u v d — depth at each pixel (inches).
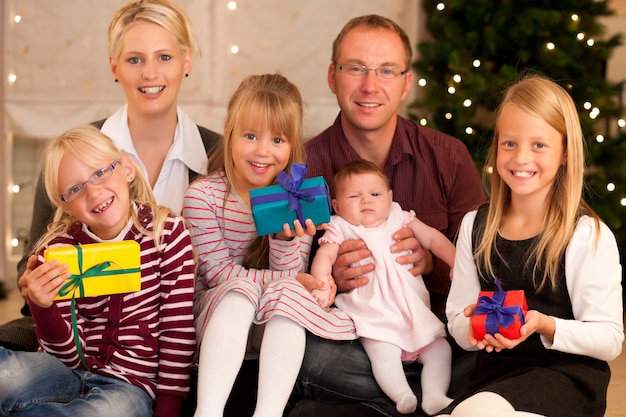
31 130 164.1
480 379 72.9
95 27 161.6
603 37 154.5
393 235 87.3
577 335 67.2
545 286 72.0
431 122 145.7
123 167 76.5
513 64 147.9
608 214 141.6
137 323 75.1
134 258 71.9
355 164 89.6
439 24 150.6
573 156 72.2
